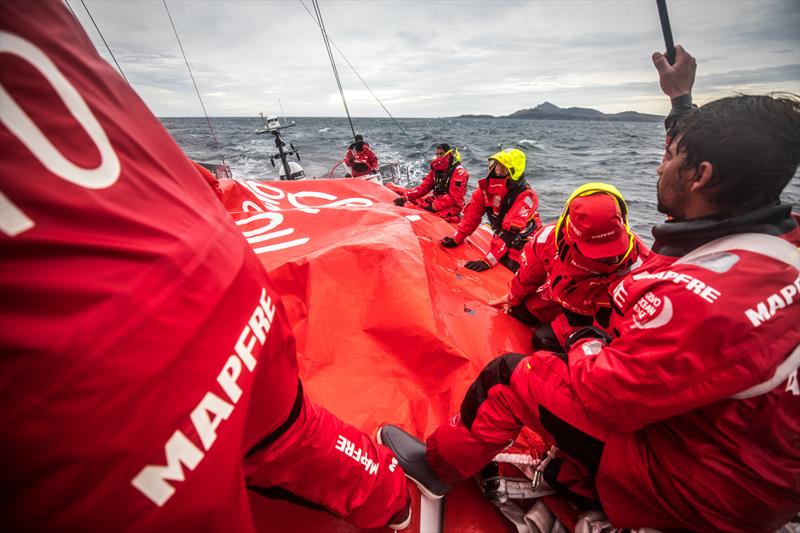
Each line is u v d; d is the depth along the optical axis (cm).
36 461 36
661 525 96
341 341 180
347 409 157
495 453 123
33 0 47
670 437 90
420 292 193
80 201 43
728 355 71
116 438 41
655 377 79
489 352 205
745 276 73
